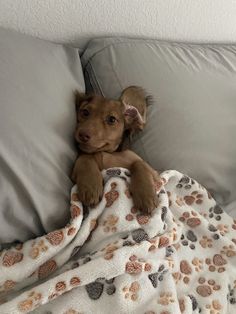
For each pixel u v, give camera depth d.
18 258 0.40
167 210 0.47
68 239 0.41
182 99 0.54
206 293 0.47
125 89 0.50
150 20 0.59
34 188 0.41
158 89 0.54
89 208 0.44
